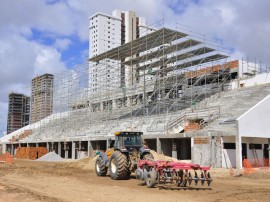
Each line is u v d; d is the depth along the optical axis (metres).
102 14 93.19
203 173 17.12
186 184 17.28
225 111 36.94
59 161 43.84
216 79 51.25
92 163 30.34
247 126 28.81
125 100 59.31
